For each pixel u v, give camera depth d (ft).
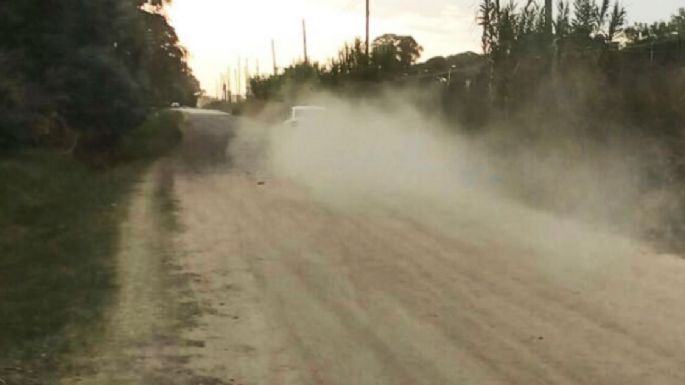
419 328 30.78
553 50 70.33
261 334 30.37
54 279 38.70
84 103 83.87
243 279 39.06
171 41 161.07
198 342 29.43
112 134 93.20
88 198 65.77
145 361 27.35
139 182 80.48
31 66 78.43
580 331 30.01
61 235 49.93
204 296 35.91
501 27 77.66
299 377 25.75
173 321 32.04
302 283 38.19
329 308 33.83
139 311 33.47
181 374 26.11
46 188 67.10
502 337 29.48
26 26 77.36
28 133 75.25
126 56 97.40
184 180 82.58
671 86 56.44
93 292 36.45
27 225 53.52
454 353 27.81
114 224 54.24
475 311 32.99
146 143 119.03
